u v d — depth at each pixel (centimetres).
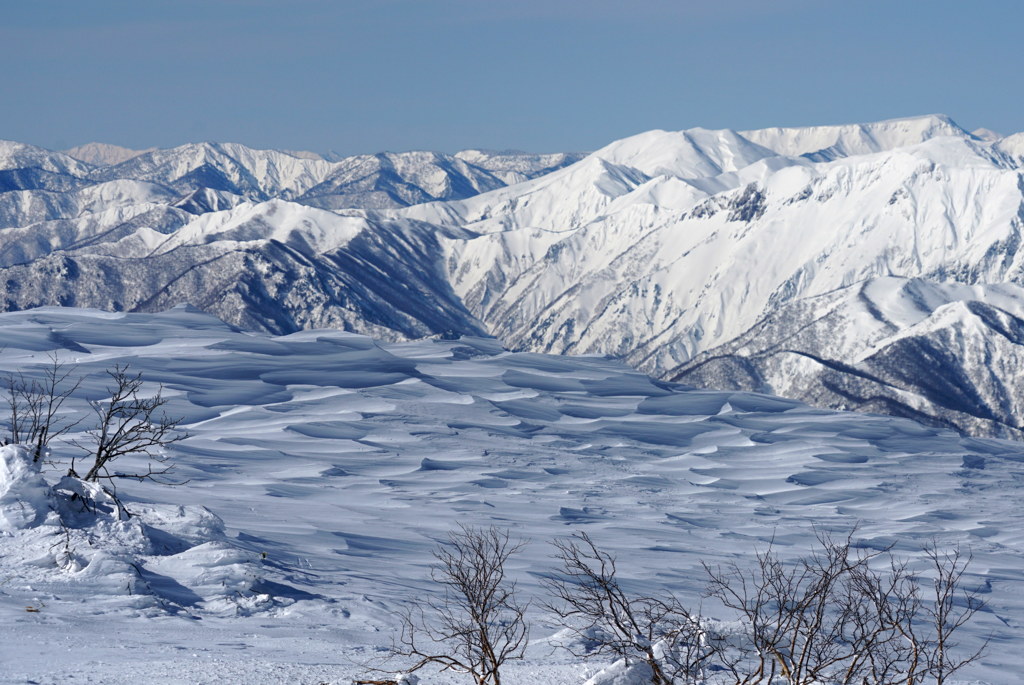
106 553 2119
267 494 5312
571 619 1892
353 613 1970
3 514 2238
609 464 7819
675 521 5997
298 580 2344
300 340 10912
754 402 10762
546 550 4000
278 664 1334
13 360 8238
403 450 7412
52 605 1781
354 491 6003
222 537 2689
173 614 1856
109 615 1758
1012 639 2838
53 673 1208
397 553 3494
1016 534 6200
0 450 2338
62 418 5994
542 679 1312
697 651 1229
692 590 3125
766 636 1245
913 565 4738
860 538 5700
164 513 2756
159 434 2780
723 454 8531
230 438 7156
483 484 6656
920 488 7706
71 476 2480
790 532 5875
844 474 8025
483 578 1539
